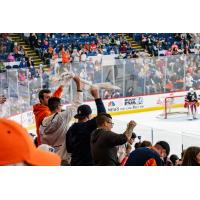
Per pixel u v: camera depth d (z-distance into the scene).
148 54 25.73
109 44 24.66
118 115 22.23
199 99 23.89
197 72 24.00
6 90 17.25
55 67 19.75
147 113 22.55
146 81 22.81
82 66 20.81
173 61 23.34
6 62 21.39
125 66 22.20
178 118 21.50
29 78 18.58
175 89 23.50
